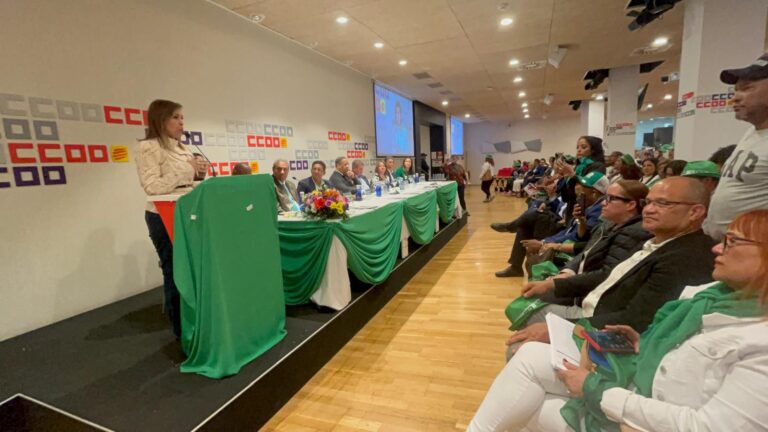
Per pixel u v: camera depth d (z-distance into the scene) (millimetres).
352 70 6680
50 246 2438
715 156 2043
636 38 5242
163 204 1855
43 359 1890
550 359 1081
